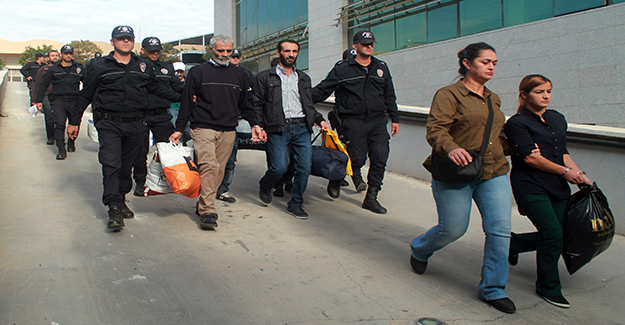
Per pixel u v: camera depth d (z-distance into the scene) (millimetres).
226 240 4137
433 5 12734
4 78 20703
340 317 2803
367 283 3332
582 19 8984
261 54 22641
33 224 4371
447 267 3701
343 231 4559
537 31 9805
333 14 16656
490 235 2953
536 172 3172
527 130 3162
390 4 14078
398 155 7480
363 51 5020
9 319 2613
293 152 4977
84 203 5168
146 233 4234
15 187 5773
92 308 2787
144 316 2715
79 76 7875
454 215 3012
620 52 8422
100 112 4230
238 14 24953
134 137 4414
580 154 4875
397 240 4348
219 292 3074
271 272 3451
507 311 2928
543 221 3074
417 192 6297
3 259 3490
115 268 3406
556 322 2852
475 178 2766
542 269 3127
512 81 10430
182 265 3512
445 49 12180
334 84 5148
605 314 2982
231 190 6168
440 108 2893
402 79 13758
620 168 4559
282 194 5918
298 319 2756
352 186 6660
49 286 3059
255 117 4719
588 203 3070
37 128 11312
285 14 20141
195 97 4523
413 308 2961
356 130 5121
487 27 11164
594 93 8867
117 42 4195
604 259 3975
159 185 4504
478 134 2916
